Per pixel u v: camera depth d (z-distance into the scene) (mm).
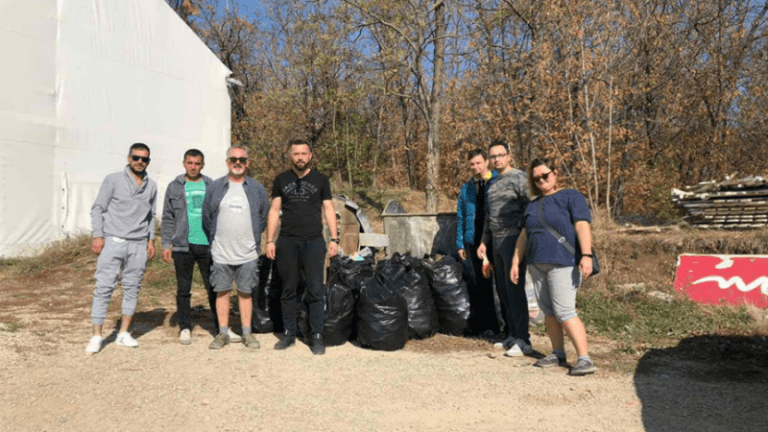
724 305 7227
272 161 28656
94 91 14656
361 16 19766
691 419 3713
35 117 13047
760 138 19797
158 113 16859
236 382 4484
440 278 6230
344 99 27078
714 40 20766
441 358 5281
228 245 5574
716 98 20141
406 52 19594
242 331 5934
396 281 5984
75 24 14094
